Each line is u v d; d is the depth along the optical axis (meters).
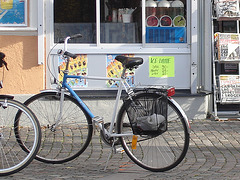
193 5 8.09
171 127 5.30
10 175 5.08
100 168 5.42
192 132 7.20
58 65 7.96
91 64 8.02
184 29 8.24
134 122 5.25
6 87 7.85
